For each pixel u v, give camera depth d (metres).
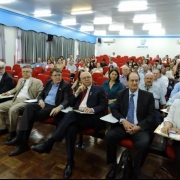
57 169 1.82
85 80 2.16
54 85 2.46
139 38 12.58
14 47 6.98
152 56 12.42
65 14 7.01
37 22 7.83
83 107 2.11
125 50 13.05
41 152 1.89
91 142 2.45
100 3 5.42
